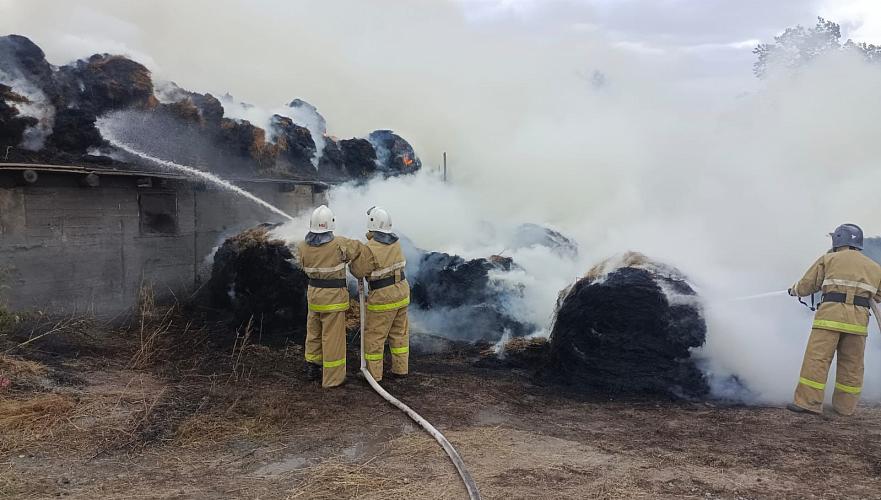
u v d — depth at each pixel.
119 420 4.76
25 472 3.84
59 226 7.07
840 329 5.40
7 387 5.12
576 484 3.84
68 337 6.73
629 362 6.29
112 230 7.65
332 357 5.91
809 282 5.70
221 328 7.71
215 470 4.02
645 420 5.38
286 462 4.19
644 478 3.95
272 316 7.64
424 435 4.76
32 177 6.60
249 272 7.73
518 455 4.38
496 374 6.84
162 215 8.35
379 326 6.14
